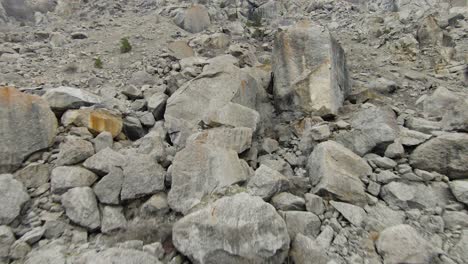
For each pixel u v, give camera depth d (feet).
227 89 25.02
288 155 22.25
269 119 27.55
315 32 27.43
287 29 28.68
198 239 13.07
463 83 32.86
